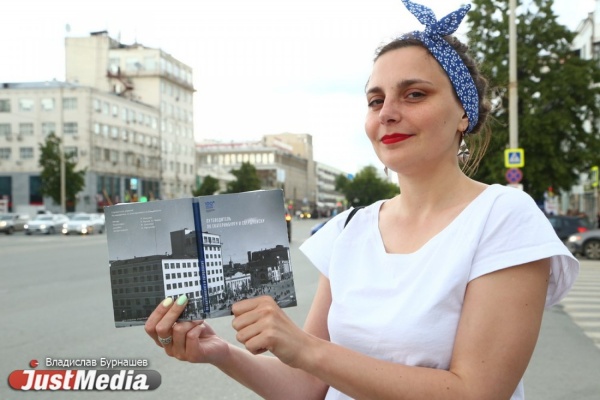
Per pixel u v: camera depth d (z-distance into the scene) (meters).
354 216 1.72
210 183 76.81
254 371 1.66
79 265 15.46
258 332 1.34
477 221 1.43
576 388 4.50
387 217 1.65
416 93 1.51
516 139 16.69
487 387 1.29
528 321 1.33
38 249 22.73
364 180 105.12
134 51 77.25
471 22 24.31
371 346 1.47
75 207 59.94
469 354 1.32
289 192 130.88
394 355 1.42
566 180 23.53
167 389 4.57
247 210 1.51
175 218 1.51
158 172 75.56
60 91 60.56
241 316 1.38
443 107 1.50
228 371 1.63
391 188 105.06
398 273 1.50
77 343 6.07
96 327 6.93
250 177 80.94
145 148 72.38
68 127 60.66
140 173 70.62
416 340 1.39
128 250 1.51
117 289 1.51
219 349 1.56
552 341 6.12
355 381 1.31
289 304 1.47
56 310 8.17
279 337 1.33
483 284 1.36
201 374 4.97
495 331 1.32
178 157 82.75
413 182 1.58
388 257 1.54
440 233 1.48
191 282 1.49
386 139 1.54
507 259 1.35
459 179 1.58
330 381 1.33
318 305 1.78
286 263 1.49
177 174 82.00
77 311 8.09
